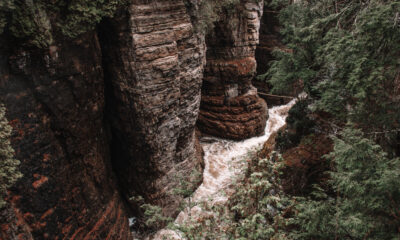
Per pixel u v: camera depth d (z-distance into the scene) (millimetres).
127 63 6047
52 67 4590
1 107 3793
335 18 6238
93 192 5938
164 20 6277
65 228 5047
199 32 8117
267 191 5051
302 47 7480
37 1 4109
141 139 6969
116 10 5453
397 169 3658
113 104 6859
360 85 4855
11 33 4016
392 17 4559
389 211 3811
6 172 3779
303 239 4273
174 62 6727
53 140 4910
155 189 7781
